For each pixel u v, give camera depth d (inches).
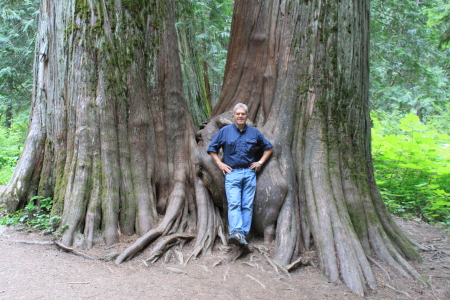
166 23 196.9
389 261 161.2
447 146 319.3
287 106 190.9
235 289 130.0
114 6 176.1
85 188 168.9
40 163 191.5
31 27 459.8
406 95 489.1
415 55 480.4
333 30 186.9
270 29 201.5
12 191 185.2
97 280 128.5
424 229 234.2
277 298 125.7
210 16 412.5
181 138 198.4
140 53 184.1
